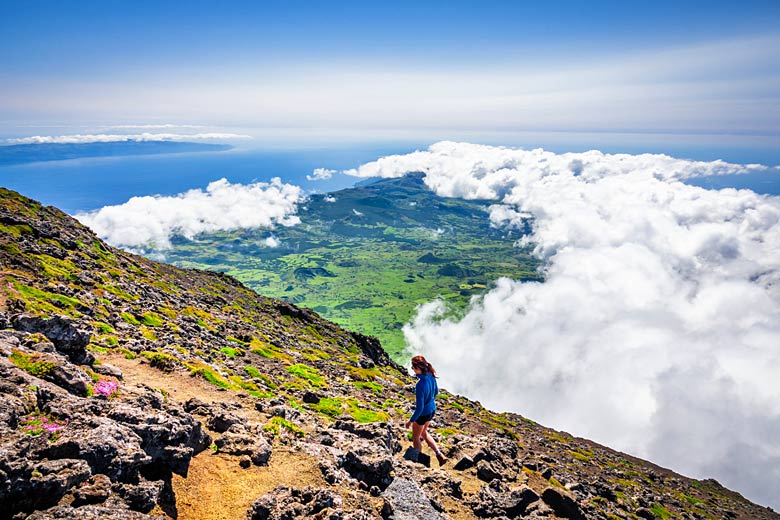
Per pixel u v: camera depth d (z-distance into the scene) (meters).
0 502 10.31
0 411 12.90
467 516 20.86
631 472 103.44
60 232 91.88
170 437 15.71
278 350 75.38
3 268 50.34
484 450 31.16
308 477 17.64
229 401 27.86
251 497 15.46
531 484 29.34
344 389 59.19
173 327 54.88
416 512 18.53
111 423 14.40
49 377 17.00
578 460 84.62
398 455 26.36
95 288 59.38
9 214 85.00
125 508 12.02
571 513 26.03
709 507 98.12
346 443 23.03
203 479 15.71
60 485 11.21
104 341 33.53
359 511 15.65
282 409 27.42
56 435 13.29
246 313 113.00
